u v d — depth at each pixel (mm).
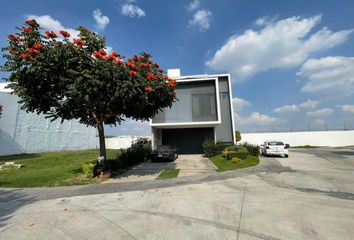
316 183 8508
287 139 35406
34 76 8008
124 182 8984
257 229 4145
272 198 6332
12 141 22359
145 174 10844
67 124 29500
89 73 8047
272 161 15719
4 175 11102
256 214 4969
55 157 19656
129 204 5945
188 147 21500
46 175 10680
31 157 19938
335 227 4203
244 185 8195
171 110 18781
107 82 8156
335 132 34000
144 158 16750
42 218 4977
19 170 12867
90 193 7285
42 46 7965
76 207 5785
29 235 4086
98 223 4609
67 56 8164
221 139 21203
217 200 6172
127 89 8086
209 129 21406
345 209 5281
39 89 8672
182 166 13406
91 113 10562
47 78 8234
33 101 8992
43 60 7781
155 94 9484
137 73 8922
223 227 4262
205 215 4961
